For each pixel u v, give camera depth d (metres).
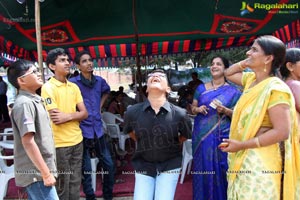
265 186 1.75
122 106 6.02
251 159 1.78
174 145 2.15
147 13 4.87
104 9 4.66
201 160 2.78
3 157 3.27
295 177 1.83
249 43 6.18
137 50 5.37
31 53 5.98
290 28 4.83
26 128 1.92
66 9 4.41
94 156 3.56
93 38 5.53
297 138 1.83
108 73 22.27
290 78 2.24
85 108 2.90
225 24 5.05
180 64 14.45
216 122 2.75
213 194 2.73
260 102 1.71
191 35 5.73
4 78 11.10
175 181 2.15
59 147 2.71
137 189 2.13
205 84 2.94
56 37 5.19
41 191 2.06
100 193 3.54
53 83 2.75
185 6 4.70
